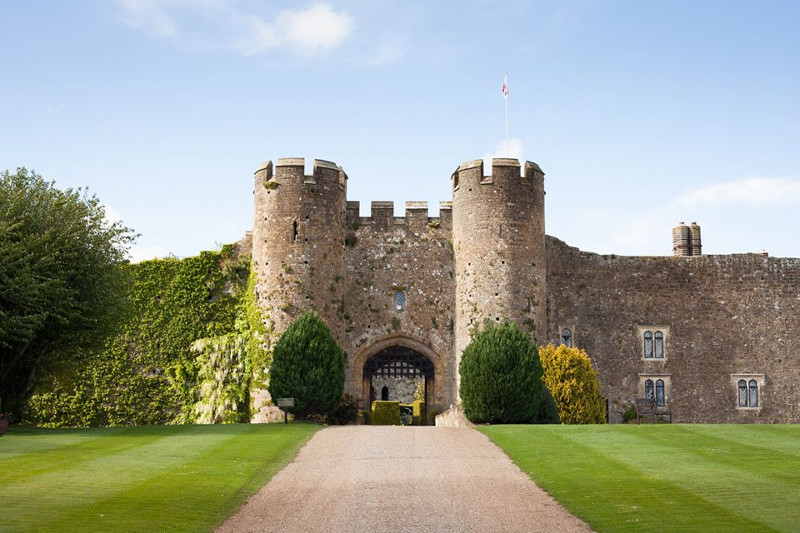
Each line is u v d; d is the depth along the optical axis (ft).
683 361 128.47
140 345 121.60
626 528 43.50
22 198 88.99
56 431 82.69
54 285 85.87
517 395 93.56
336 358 101.71
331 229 116.26
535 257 116.37
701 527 43.11
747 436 74.08
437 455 67.62
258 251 115.85
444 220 122.31
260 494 52.70
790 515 45.32
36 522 44.39
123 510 47.42
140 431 82.58
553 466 61.16
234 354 117.19
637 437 74.43
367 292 120.26
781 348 129.59
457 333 117.29
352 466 62.49
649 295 129.49
